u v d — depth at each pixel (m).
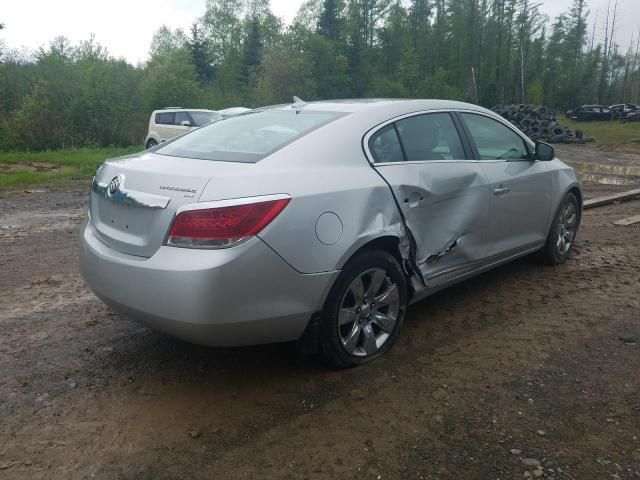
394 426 2.83
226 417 2.93
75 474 2.50
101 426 2.85
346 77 62.97
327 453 2.62
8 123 26.09
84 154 20.78
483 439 2.71
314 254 2.99
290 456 2.60
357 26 69.44
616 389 3.14
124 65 29.89
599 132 33.81
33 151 25.08
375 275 3.39
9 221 8.20
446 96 68.25
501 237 4.46
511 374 3.33
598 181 13.03
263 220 2.82
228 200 2.79
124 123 28.69
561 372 3.34
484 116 4.53
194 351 3.68
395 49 74.62
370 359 3.49
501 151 4.59
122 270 2.97
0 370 3.42
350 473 2.48
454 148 4.11
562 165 5.38
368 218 3.25
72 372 3.40
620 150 23.11
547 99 73.38
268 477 2.46
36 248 6.45
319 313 3.15
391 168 3.54
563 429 2.78
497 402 3.03
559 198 5.17
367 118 3.62
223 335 2.85
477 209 4.09
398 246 3.51
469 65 72.75
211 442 2.72
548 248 5.30
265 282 2.85
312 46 60.50
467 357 3.56
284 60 51.81
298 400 3.08
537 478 2.43
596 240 6.50
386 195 3.39
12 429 2.82
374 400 3.07
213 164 3.11
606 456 2.57
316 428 2.82
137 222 3.01
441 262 3.89
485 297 4.63
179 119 18.47
